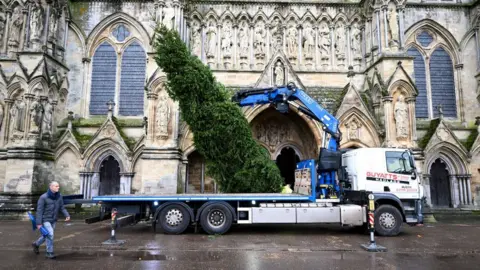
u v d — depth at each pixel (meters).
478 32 31.14
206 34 30.23
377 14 28.08
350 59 30.36
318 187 17.86
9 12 29.19
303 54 30.19
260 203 17.11
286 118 29.55
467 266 11.21
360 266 11.08
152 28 30.91
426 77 31.50
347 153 18.55
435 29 31.97
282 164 31.27
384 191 17.16
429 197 27.92
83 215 25.81
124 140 28.08
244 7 30.67
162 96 25.84
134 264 11.20
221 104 19.78
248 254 12.65
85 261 11.60
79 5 31.22
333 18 30.77
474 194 28.72
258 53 29.94
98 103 30.47
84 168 27.50
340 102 27.09
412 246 14.37
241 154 19.81
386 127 25.91
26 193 24.70
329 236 16.59
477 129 29.88
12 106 27.75
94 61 30.98
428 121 30.83
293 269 10.64
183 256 12.31
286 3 30.75
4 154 27.30
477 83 31.12
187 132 26.39
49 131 27.20
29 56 26.47
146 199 16.66
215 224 16.67
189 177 28.30
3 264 11.22
